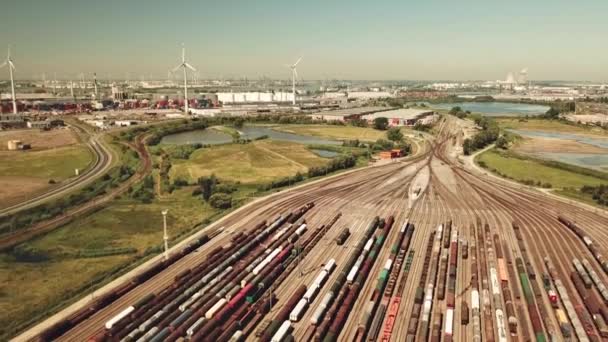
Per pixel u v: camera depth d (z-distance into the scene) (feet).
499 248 356.18
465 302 273.13
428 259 333.01
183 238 382.22
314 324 247.09
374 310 263.70
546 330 245.65
